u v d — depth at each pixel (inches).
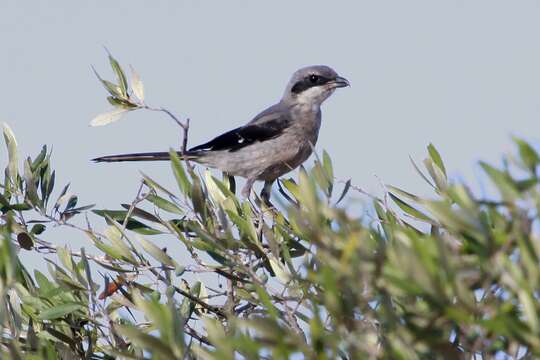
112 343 340.8
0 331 263.7
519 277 192.7
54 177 440.1
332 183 286.8
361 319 238.8
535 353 190.7
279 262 327.3
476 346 212.5
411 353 205.5
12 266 261.1
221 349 211.0
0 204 435.2
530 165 198.7
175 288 374.3
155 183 400.5
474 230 202.2
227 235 334.6
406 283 193.9
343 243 215.0
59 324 369.4
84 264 336.5
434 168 348.8
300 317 309.0
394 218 335.6
